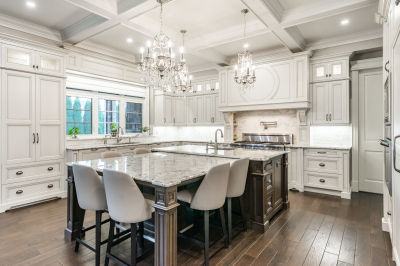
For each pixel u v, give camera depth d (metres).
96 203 1.99
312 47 4.33
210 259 2.10
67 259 2.11
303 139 4.57
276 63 4.66
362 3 2.73
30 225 2.84
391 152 2.09
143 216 1.77
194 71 6.06
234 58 5.25
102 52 4.55
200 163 2.46
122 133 5.54
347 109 4.12
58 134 3.92
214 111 5.86
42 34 3.71
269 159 2.89
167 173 1.96
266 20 3.12
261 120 5.36
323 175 4.14
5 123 3.35
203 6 3.11
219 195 2.04
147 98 6.18
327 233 2.61
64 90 3.99
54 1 2.95
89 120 5.06
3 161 3.33
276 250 2.25
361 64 4.20
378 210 3.32
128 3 2.86
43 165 3.75
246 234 2.61
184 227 2.71
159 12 3.25
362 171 4.32
